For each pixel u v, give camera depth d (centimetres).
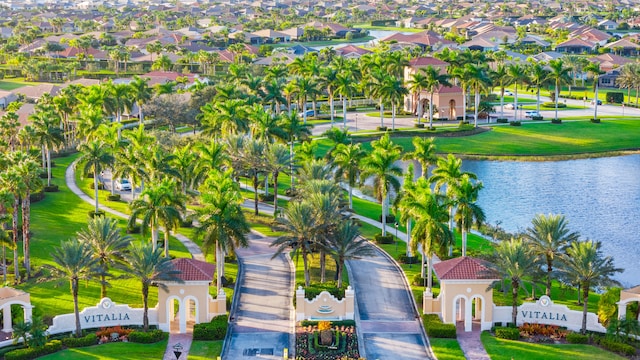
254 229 13262
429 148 13112
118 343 9231
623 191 17150
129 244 10088
